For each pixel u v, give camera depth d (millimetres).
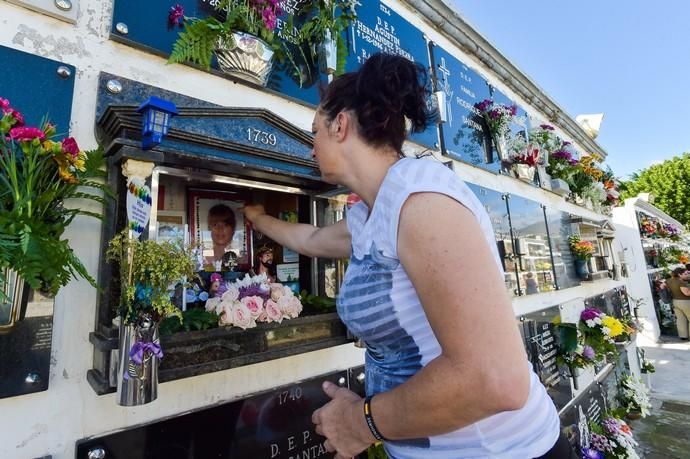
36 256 644
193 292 1093
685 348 6445
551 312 2926
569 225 3938
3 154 713
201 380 1085
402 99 729
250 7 1238
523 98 3836
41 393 822
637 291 6871
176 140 913
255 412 1169
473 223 558
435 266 525
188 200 1191
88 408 881
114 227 862
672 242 9516
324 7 1561
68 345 869
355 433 671
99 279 905
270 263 1367
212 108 1006
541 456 683
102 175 876
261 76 1324
